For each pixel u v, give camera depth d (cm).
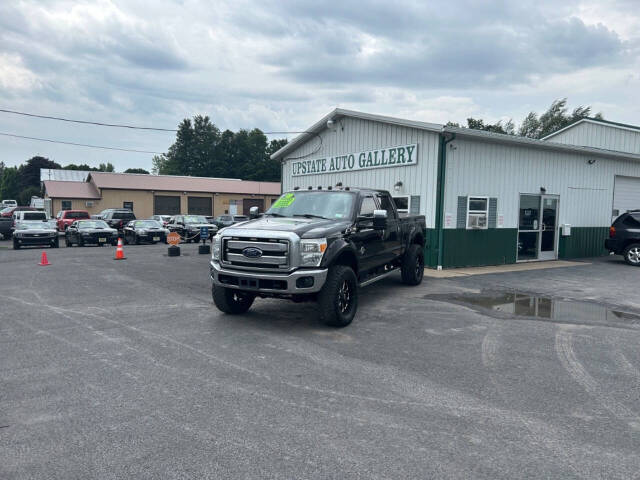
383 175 1538
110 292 983
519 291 1023
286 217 801
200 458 332
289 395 446
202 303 870
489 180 1439
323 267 662
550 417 406
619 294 999
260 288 668
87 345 600
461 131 1298
